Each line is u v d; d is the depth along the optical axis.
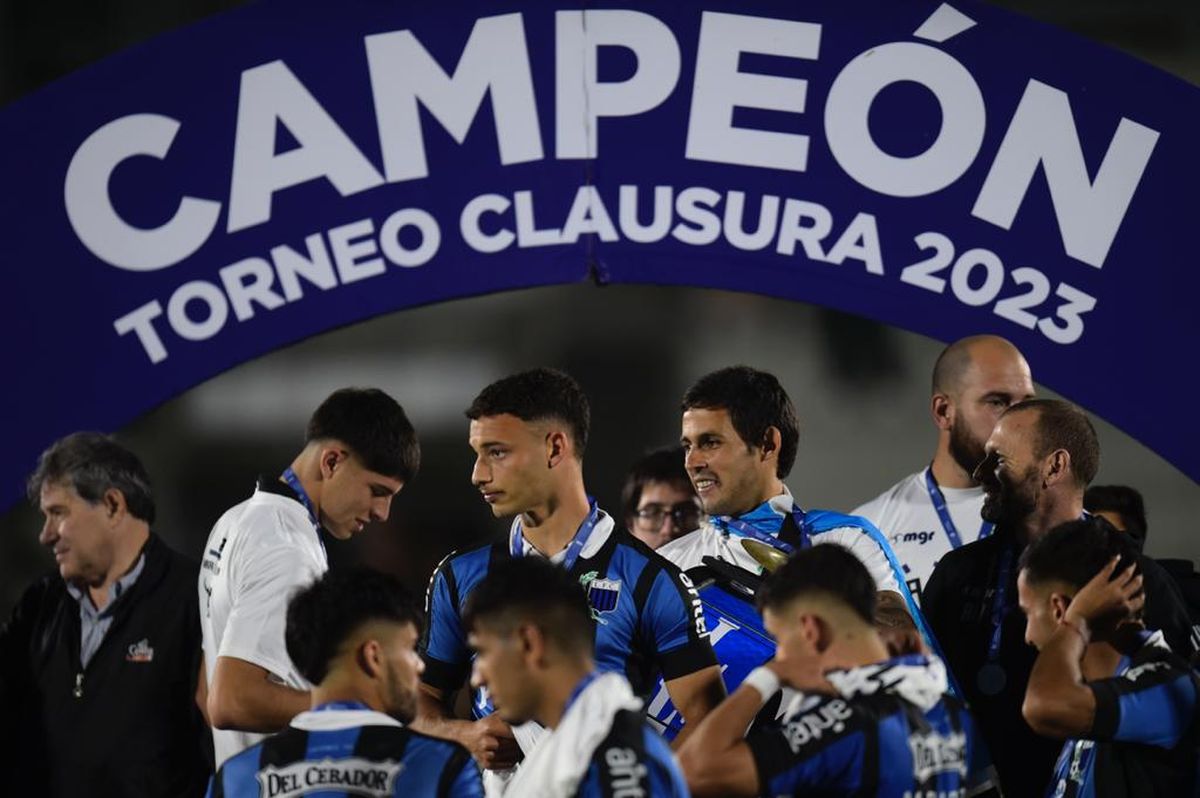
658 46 10.69
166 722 8.17
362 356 17.22
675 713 7.55
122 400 10.67
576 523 7.59
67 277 10.69
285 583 7.46
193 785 8.23
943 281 10.58
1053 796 7.40
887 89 10.62
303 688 7.46
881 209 10.60
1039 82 10.55
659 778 5.28
